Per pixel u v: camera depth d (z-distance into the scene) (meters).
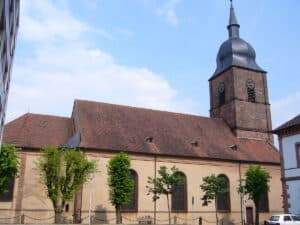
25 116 48.25
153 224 43.59
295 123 41.06
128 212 45.22
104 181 44.62
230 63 61.06
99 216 43.34
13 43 26.91
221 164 52.03
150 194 46.88
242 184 51.81
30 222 41.75
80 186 41.97
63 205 40.44
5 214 41.31
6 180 38.59
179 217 47.69
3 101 25.45
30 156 43.69
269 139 59.47
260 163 54.44
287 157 42.09
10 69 29.36
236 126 57.72
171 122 55.44
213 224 49.31
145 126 52.41
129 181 42.59
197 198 49.31
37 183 43.03
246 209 52.06
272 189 54.34
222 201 51.03
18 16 25.80
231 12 65.50
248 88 60.53
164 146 49.91
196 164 50.50
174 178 44.19
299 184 40.03
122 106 54.25
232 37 63.75
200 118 58.88
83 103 51.28
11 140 43.81
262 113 60.31
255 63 63.06
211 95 64.50
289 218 34.38
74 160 40.69
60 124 49.41
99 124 49.09
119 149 46.22
